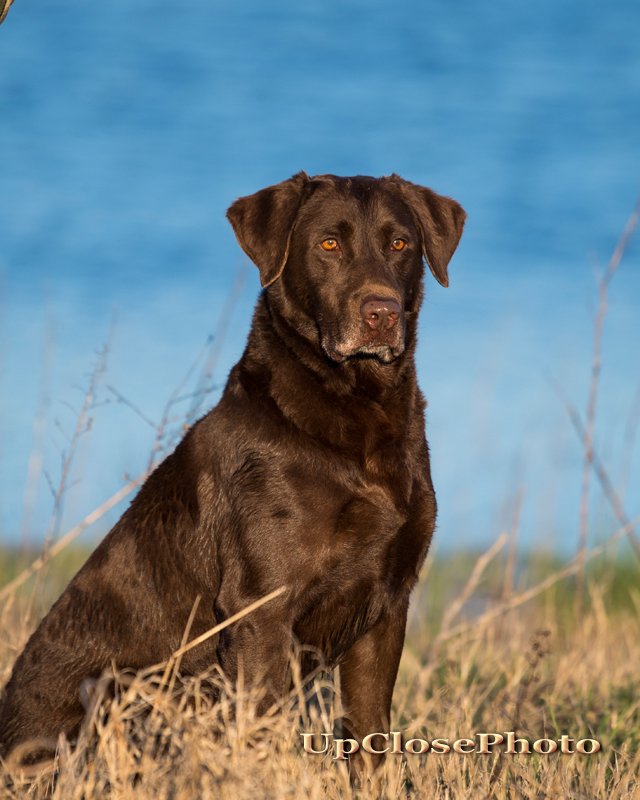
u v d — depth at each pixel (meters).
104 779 5.66
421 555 7.14
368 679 7.17
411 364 7.42
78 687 6.93
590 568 14.60
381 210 7.44
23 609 10.17
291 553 6.57
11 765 6.15
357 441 6.79
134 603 7.02
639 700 8.50
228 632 6.57
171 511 7.11
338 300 7.08
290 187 7.62
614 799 6.27
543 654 7.61
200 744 5.55
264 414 6.86
